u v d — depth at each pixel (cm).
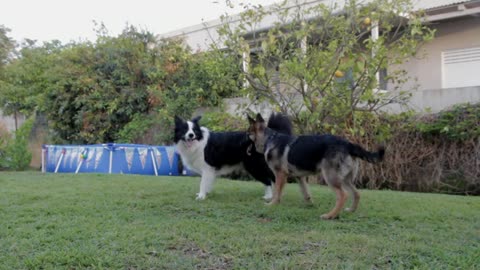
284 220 476
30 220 464
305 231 425
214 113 1214
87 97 1476
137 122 1407
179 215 502
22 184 777
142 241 376
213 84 1012
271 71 796
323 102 755
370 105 835
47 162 1316
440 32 1231
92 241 376
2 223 449
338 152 502
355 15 781
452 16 1127
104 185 757
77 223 448
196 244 371
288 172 560
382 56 718
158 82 1417
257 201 607
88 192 666
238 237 393
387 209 550
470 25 1181
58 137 1619
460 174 871
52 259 326
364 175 955
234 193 690
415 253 344
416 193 776
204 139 650
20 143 1439
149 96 1407
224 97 1329
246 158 645
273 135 582
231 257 336
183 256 339
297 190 736
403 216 501
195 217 491
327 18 790
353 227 446
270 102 808
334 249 354
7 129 1802
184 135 646
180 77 1414
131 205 559
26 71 1945
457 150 880
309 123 778
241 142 643
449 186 880
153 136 1343
